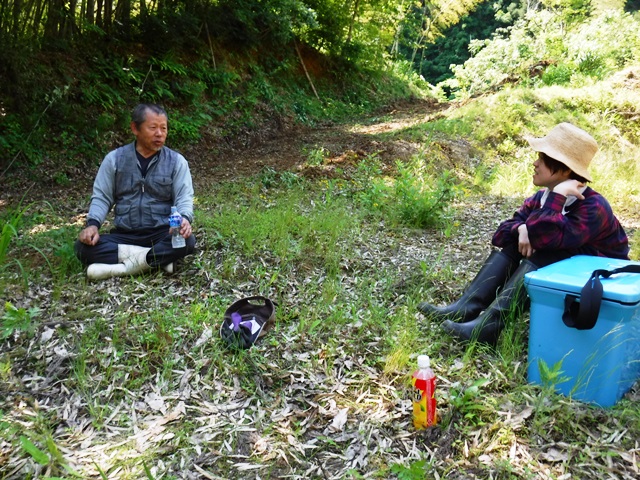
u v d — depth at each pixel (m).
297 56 14.41
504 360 2.55
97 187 3.50
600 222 2.57
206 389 2.43
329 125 12.52
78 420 2.23
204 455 2.04
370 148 7.65
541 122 9.47
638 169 7.82
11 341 2.73
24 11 8.06
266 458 2.03
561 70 13.12
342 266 3.72
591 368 2.19
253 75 11.93
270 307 2.94
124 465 1.97
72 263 3.54
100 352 2.64
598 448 2.01
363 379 2.49
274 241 3.97
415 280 3.51
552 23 21.61
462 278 3.61
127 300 3.18
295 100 12.68
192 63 10.31
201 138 8.95
